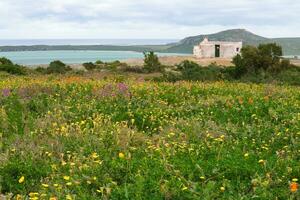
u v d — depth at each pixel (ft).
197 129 37.60
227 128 38.27
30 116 42.19
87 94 53.57
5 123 39.29
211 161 27.84
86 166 27.02
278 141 34.63
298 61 311.68
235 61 132.46
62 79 73.36
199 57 380.37
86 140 33.22
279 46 141.08
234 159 28.12
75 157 29.14
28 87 56.13
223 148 31.68
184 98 53.26
